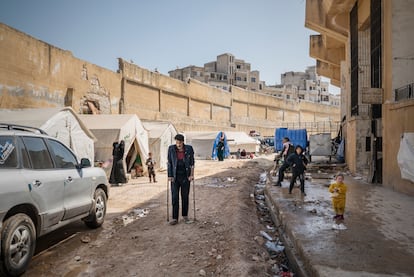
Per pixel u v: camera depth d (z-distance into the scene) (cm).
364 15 1262
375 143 1114
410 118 843
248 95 5203
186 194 718
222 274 439
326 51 2281
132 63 2870
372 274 371
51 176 502
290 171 1355
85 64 2272
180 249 541
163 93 3403
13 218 412
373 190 955
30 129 543
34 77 1814
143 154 1661
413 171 820
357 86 1355
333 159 1959
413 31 948
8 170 429
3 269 397
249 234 625
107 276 441
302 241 495
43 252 532
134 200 998
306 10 1659
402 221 606
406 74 951
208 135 2919
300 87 10262
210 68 8706
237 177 1539
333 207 688
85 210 611
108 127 1453
